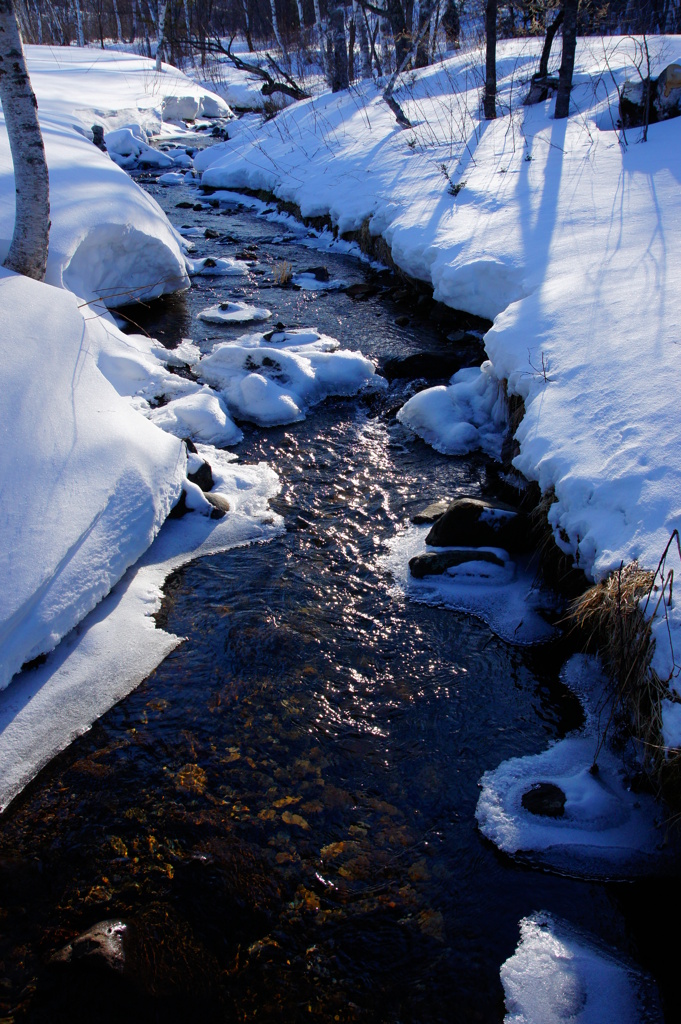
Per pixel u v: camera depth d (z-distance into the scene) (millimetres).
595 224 7109
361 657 4051
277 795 3270
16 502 3953
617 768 3334
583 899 2846
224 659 4016
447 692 3820
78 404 4836
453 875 2943
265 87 19281
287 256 10867
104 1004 2537
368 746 3525
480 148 10688
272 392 6637
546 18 11547
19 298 5129
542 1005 2510
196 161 17297
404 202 9898
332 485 5613
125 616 4215
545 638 4125
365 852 3033
